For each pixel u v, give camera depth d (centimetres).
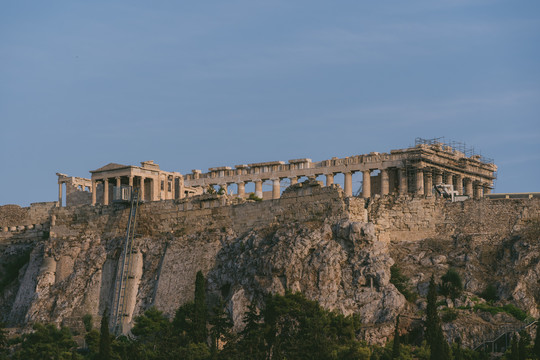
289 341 19050
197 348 19550
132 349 19912
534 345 18512
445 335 19425
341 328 19525
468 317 19800
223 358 18950
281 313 19750
